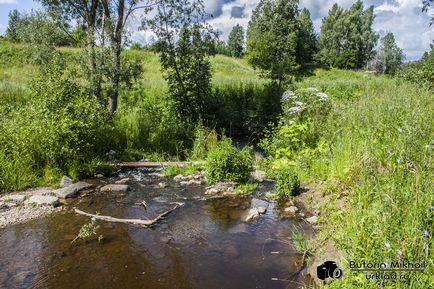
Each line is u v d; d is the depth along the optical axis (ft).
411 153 17.30
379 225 13.48
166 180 31.55
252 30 168.76
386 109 29.09
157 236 20.48
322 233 19.10
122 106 48.47
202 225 22.06
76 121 30.83
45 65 39.73
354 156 24.41
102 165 33.35
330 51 243.60
